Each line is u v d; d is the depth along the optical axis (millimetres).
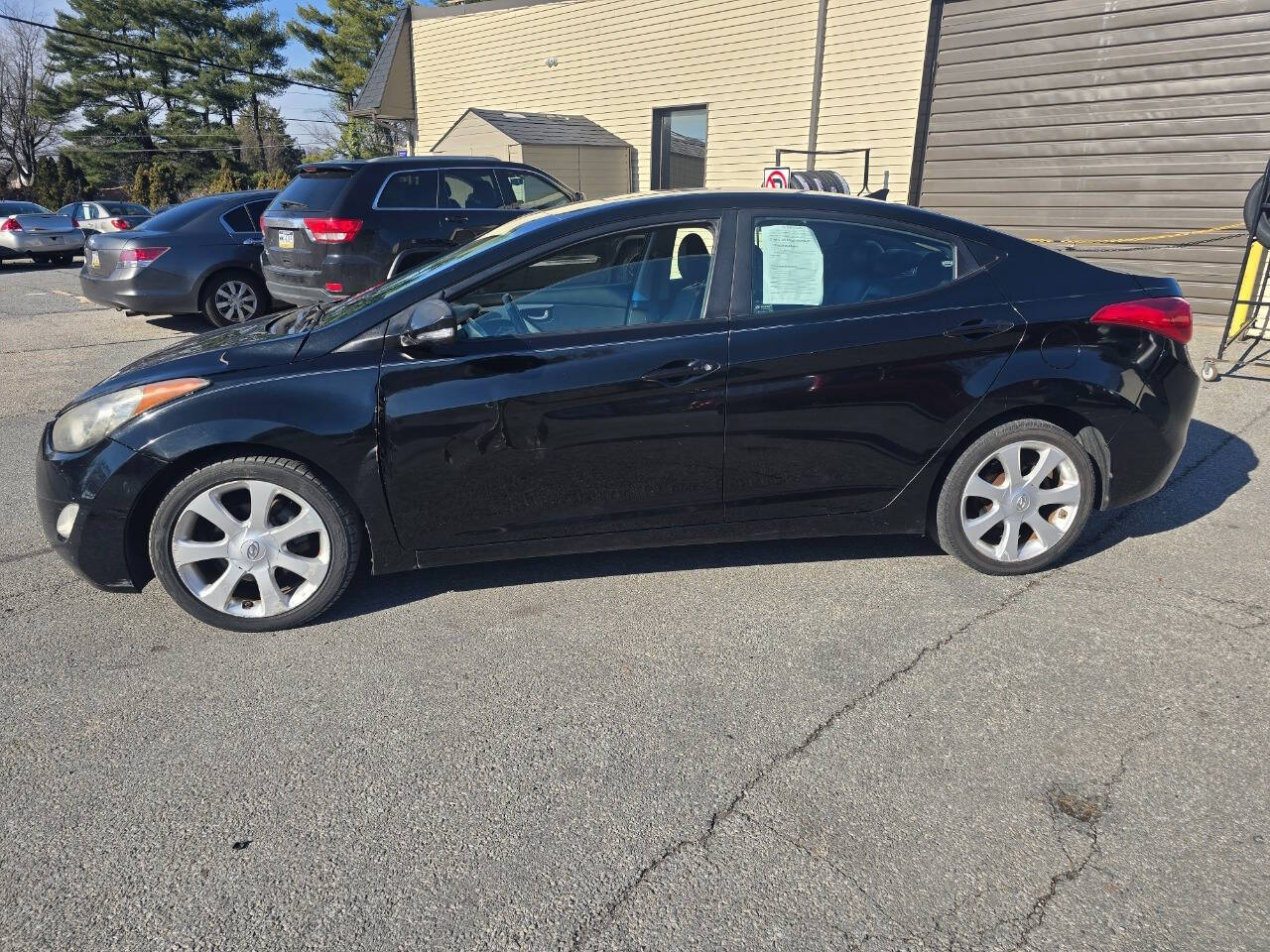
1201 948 1841
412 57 17234
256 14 46281
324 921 1951
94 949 1885
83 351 8352
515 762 2479
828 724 2619
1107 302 3383
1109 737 2531
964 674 2855
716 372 3143
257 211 9156
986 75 9664
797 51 11875
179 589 3109
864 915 1941
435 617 3303
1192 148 8414
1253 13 7832
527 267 3164
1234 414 5613
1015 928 1898
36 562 3832
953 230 3406
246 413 2973
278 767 2475
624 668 2934
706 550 3822
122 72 47125
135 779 2426
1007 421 3387
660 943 1880
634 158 14406
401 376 3057
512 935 1908
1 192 41531
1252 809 2234
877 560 3699
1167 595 3357
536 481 3178
